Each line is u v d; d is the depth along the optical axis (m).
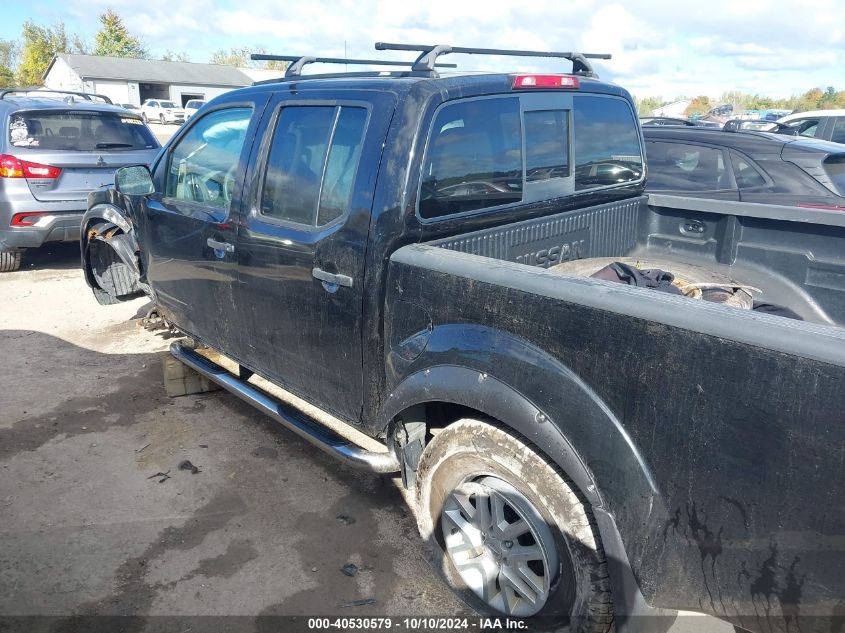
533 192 3.10
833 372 1.48
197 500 3.40
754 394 1.61
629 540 1.93
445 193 2.67
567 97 3.23
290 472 3.66
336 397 2.98
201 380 4.55
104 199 5.07
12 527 3.16
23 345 5.48
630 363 1.85
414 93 2.57
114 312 6.33
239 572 2.88
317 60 3.40
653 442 1.83
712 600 1.81
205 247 3.52
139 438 4.01
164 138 29.39
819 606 1.61
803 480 1.56
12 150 6.84
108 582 2.81
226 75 67.81
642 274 2.97
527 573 2.34
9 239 6.98
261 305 3.21
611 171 3.63
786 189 5.74
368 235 2.58
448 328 2.36
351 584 2.82
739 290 3.02
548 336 2.05
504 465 2.25
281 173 3.04
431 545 2.69
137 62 64.25
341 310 2.75
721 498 1.72
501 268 2.21
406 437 2.73
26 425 4.14
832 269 3.23
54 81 64.44
